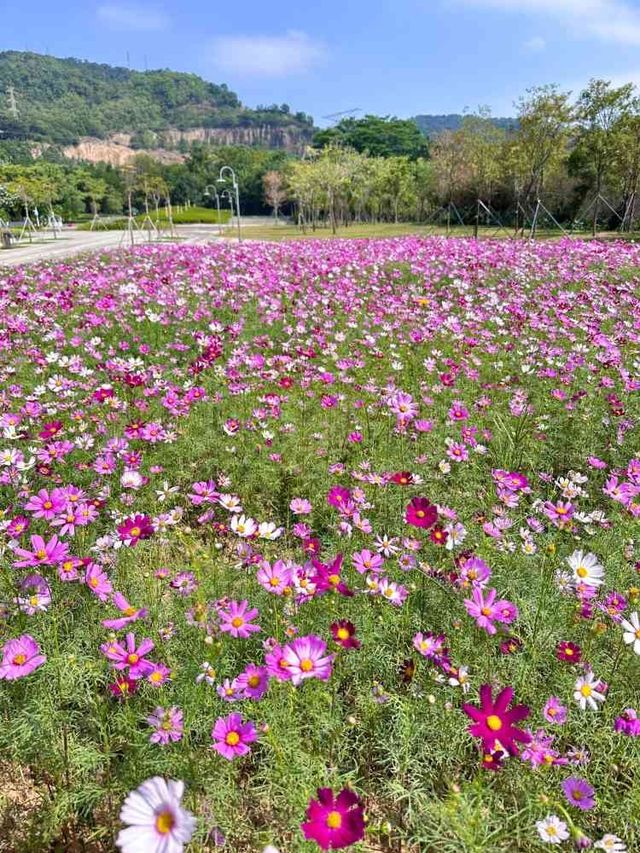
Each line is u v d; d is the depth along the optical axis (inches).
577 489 115.9
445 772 75.6
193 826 40.9
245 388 194.2
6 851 68.1
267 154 3991.1
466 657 88.8
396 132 3609.7
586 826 69.9
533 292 362.9
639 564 104.1
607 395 189.5
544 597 98.4
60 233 1895.9
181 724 72.5
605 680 87.1
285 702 78.8
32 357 234.5
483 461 158.6
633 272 416.5
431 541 103.6
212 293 360.2
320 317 306.5
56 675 80.0
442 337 261.9
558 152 1036.5
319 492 140.9
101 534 122.3
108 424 167.2
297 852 62.4
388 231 1427.2
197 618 75.5
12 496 129.2
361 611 93.3
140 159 3671.3
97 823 72.1
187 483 147.9
